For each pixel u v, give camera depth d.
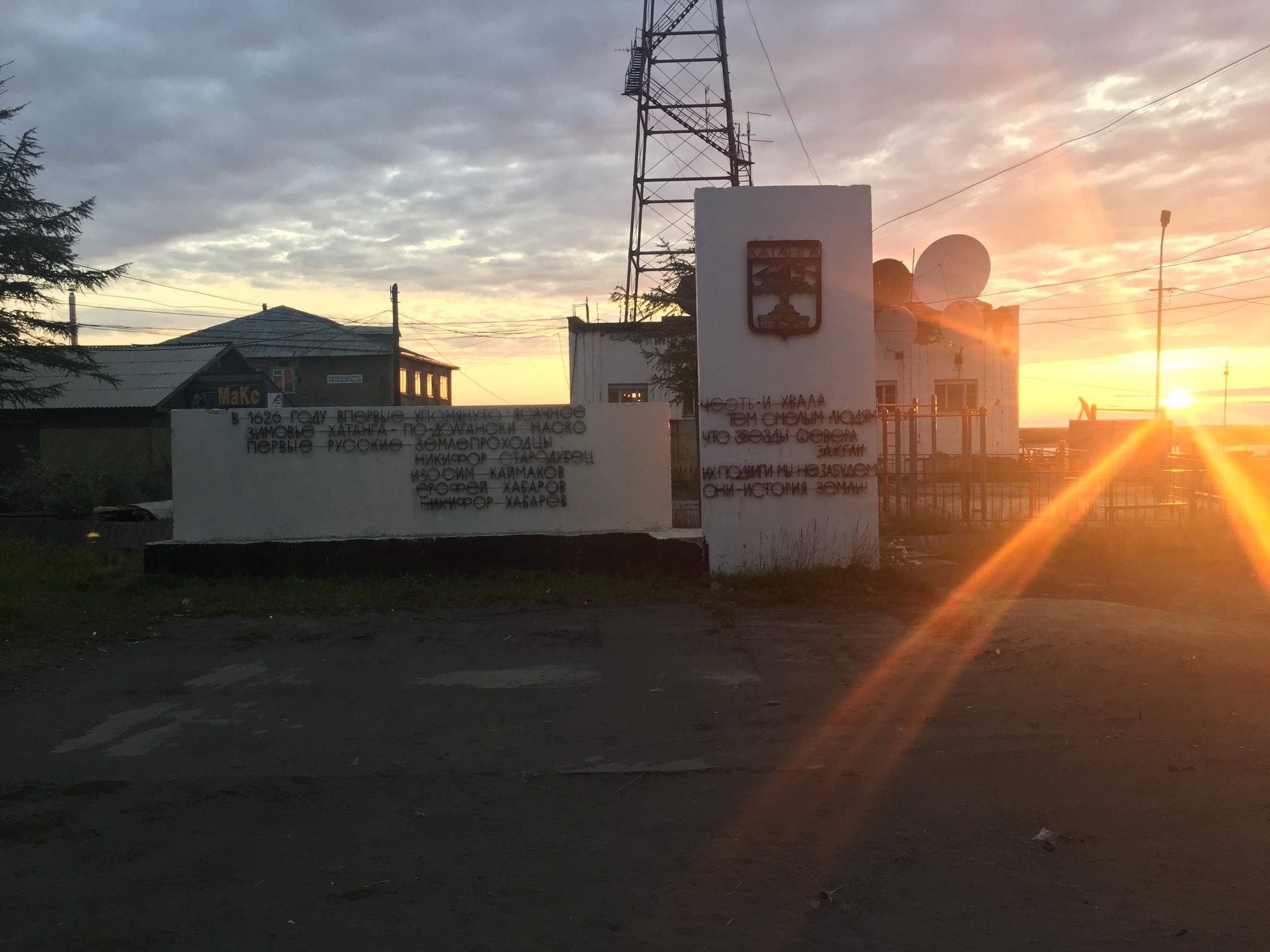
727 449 11.54
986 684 7.01
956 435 33.03
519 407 11.54
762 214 11.55
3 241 21.97
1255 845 4.41
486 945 3.62
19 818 4.81
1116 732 5.96
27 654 7.93
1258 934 3.65
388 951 3.58
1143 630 8.69
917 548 14.25
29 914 3.86
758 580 10.95
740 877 4.17
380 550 11.19
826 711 6.46
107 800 5.05
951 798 4.99
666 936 3.69
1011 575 11.99
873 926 3.75
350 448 11.48
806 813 4.85
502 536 11.30
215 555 11.15
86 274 23.38
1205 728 6.00
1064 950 3.56
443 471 11.51
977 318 29.33
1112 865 4.24
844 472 11.55
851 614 9.59
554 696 6.88
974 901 3.93
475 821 4.79
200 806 4.97
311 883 4.13
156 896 4.02
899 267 21.06
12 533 16.56
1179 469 16.45
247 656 7.97
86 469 23.50
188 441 11.45
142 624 9.08
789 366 11.55
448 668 7.61
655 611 9.68
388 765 5.55
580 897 4.00
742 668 7.55
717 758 5.64
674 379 24.97
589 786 5.24
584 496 11.56
